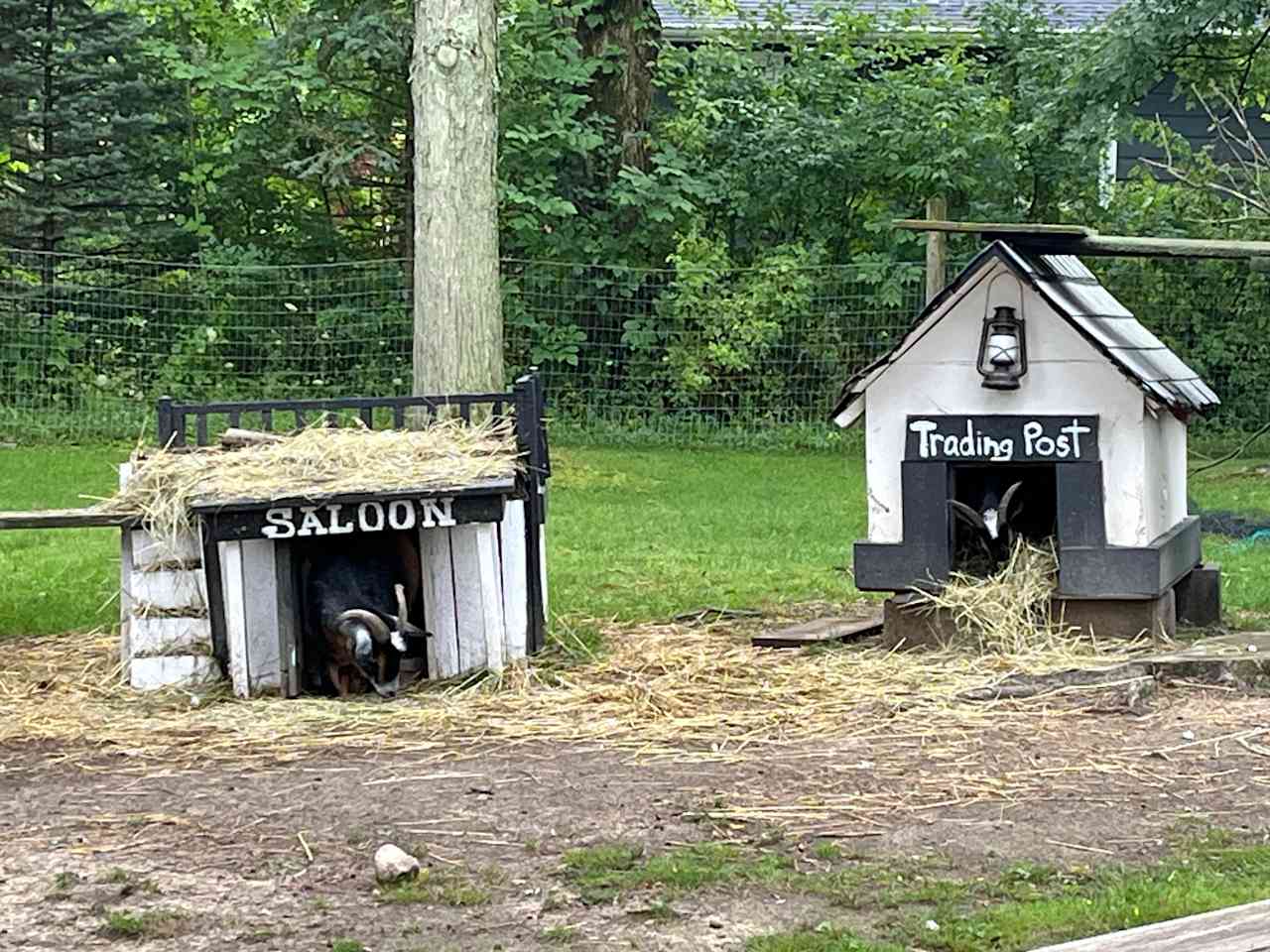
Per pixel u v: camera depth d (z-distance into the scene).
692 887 4.18
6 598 8.98
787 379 17.17
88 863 4.43
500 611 6.88
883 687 6.48
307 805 4.96
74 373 16.67
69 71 18.23
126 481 6.99
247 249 18.88
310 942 3.83
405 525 6.56
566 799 4.99
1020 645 6.95
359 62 18.09
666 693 6.42
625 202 18.08
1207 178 18.44
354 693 6.77
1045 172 18.83
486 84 12.74
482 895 4.12
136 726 6.15
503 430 7.23
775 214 19.30
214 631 6.80
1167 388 7.06
